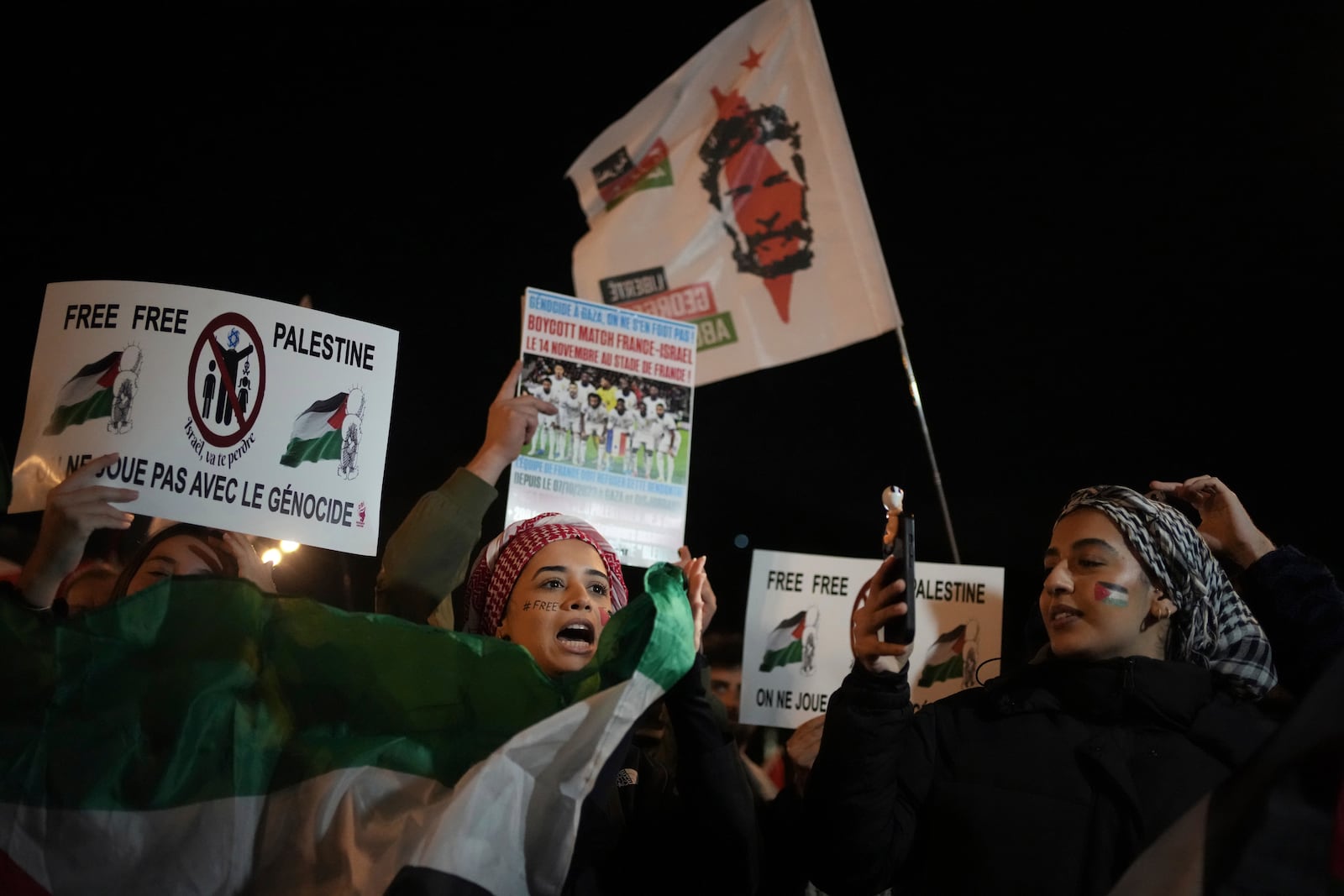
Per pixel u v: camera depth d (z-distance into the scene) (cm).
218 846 225
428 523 299
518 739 220
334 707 236
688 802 240
